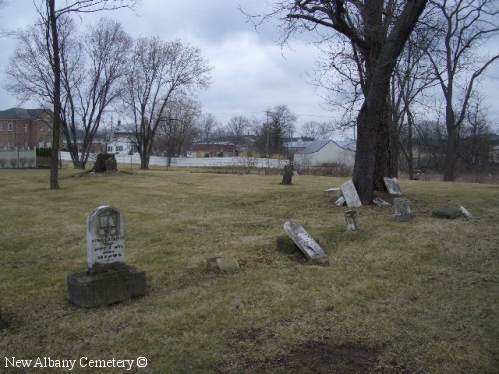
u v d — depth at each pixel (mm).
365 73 16203
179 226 12352
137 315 6250
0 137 91000
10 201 17297
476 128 59688
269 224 12547
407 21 13414
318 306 6551
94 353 5199
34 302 6836
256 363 4984
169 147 70125
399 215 12352
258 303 6684
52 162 21109
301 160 63344
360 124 14773
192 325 5922
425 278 7879
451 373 4836
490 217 12930
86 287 6508
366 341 5516
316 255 9000
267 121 85000
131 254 9586
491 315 6285
